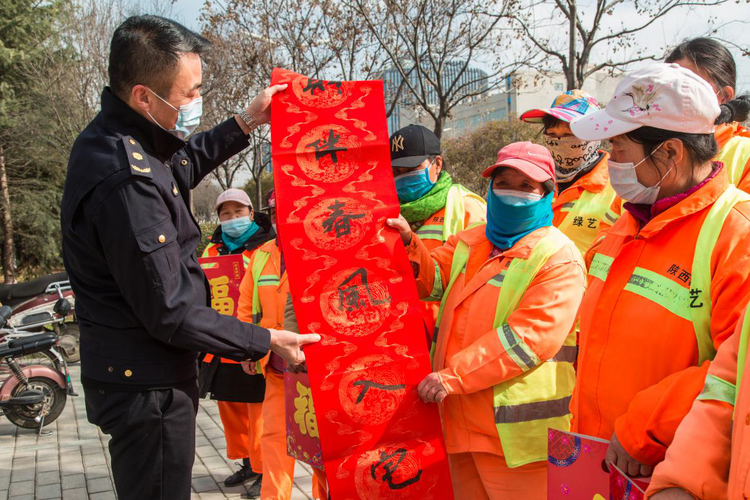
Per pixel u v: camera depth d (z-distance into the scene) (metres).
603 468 1.82
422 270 2.62
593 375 1.98
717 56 2.64
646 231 1.88
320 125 2.41
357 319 2.32
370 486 2.28
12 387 5.82
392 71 13.53
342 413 2.28
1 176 18.31
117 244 2.00
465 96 11.50
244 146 2.64
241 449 4.45
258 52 13.20
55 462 5.08
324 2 12.38
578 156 3.37
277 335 2.23
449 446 2.49
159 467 2.19
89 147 2.09
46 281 8.91
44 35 17.30
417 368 2.34
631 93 1.84
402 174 3.29
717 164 1.87
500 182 2.48
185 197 2.45
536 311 2.33
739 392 1.34
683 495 1.43
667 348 1.80
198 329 2.08
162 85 2.11
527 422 2.36
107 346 2.15
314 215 2.34
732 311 1.65
